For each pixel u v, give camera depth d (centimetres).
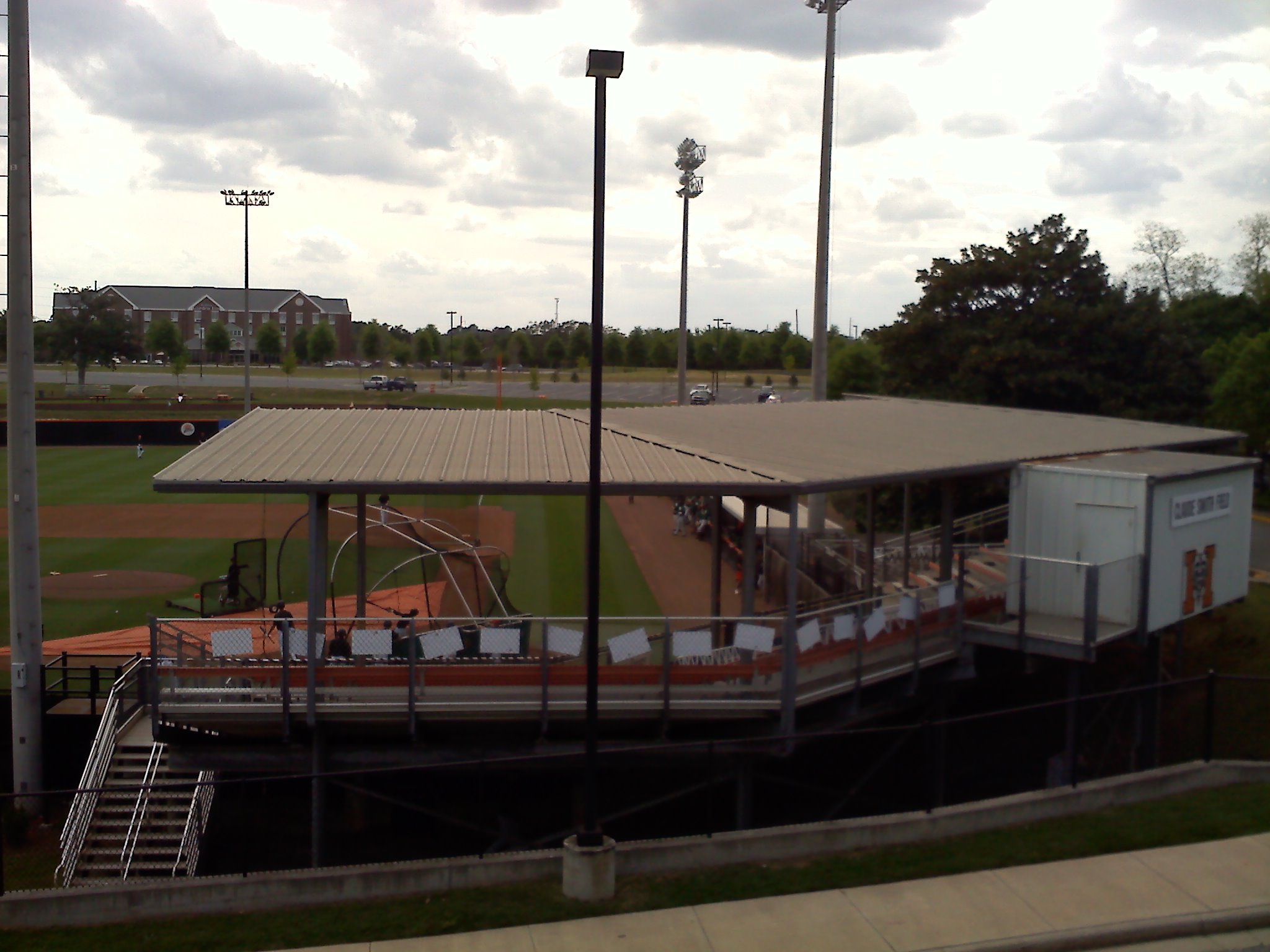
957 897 1038
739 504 2183
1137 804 1270
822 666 1519
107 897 1023
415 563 1895
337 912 1029
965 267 3894
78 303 9612
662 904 1034
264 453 1474
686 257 3978
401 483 1341
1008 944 949
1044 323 3731
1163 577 1781
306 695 1377
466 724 1427
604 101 1013
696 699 1418
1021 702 2095
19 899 1018
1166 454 2069
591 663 1059
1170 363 3700
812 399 2795
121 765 1568
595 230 1034
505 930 990
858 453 1764
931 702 1766
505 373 13375
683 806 1661
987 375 3709
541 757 1251
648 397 9181
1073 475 1794
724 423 2083
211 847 1541
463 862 1081
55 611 2567
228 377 12138
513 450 1541
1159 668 1884
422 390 9931
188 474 1346
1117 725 1973
